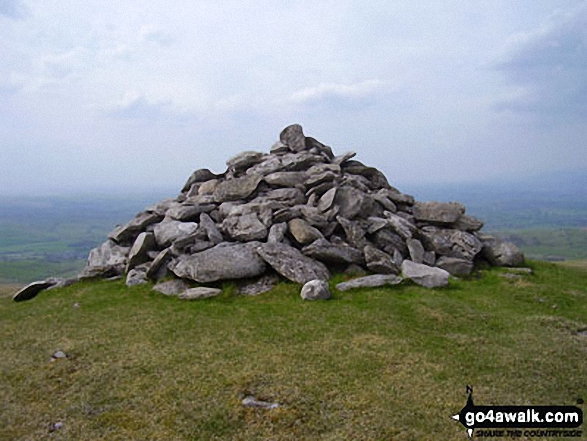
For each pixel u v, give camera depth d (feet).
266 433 26.03
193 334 41.91
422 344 38.58
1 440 26.02
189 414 28.12
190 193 82.43
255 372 33.45
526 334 41.04
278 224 63.41
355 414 27.78
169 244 64.69
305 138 91.66
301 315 46.01
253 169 82.02
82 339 41.88
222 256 56.59
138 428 26.84
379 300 49.67
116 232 73.51
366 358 35.68
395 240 64.13
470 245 65.46
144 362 35.99
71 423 27.61
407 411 28.07
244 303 51.03
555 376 33.01
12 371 35.32
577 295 53.88
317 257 59.31
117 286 59.93
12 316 51.26
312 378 32.40
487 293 53.83
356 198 67.46
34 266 327.06
